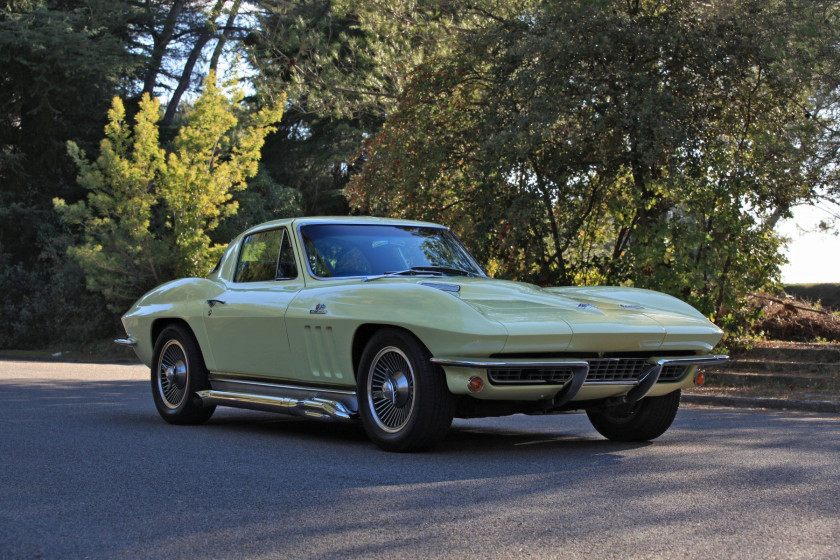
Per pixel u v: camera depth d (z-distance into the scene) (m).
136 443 5.61
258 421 7.08
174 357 6.90
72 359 22.06
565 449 5.41
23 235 27.98
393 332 5.02
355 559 2.90
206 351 6.51
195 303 6.62
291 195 28.98
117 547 3.08
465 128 14.49
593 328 4.88
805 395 10.06
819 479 4.33
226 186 22.02
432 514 3.52
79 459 4.94
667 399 5.71
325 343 5.43
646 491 3.99
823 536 3.18
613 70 12.63
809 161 12.09
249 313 6.01
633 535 3.18
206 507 3.68
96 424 6.72
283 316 5.70
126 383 12.30
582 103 12.69
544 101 12.34
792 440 5.97
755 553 2.95
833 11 11.70
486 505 3.68
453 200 14.89
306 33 23.00
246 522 3.41
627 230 14.23
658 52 12.77
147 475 4.42
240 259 6.59
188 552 3.01
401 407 5.07
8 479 4.34
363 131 28.86
